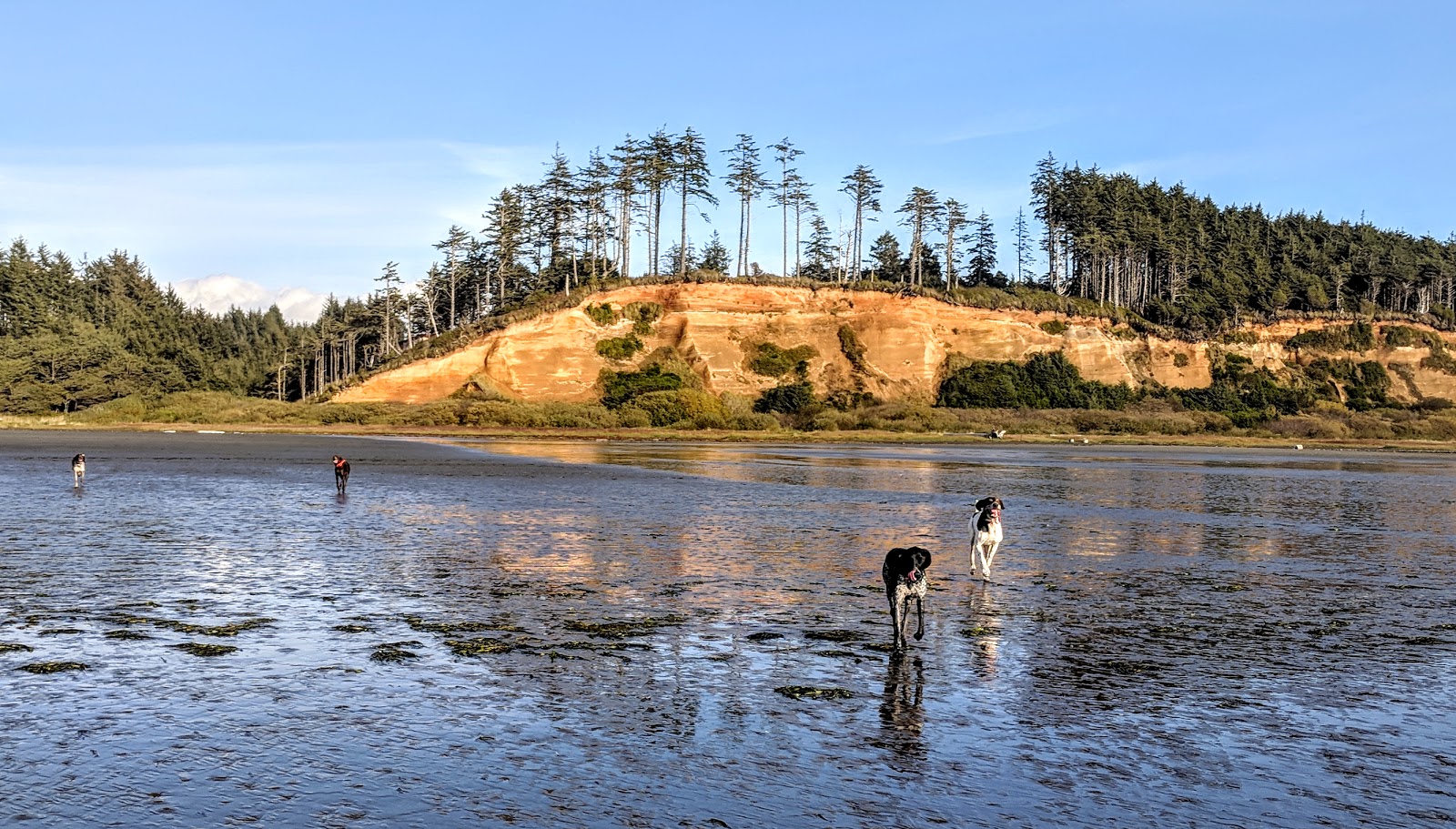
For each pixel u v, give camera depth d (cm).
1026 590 1936
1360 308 15925
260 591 1798
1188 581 2052
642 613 1655
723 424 11150
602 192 14162
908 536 2730
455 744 997
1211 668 1345
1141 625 1617
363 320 16588
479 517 3039
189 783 888
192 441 8006
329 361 18112
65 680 1207
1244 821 838
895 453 7475
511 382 11812
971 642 1485
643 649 1409
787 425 11425
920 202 15188
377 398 11712
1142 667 1345
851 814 839
